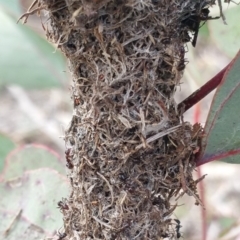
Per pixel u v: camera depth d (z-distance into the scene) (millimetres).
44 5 163
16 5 356
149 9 157
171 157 172
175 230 188
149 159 170
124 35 159
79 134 174
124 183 170
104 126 168
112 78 163
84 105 171
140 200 172
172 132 170
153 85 164
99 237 177
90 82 166
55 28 166
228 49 234
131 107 165
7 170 272
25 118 593
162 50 162
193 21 165
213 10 231
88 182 174
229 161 178
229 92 168
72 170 181
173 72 165
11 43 379
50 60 387
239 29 231
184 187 172
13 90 538
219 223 356
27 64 387
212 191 452
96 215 175
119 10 156
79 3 155
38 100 592
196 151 175
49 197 238
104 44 160
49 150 270
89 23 158
